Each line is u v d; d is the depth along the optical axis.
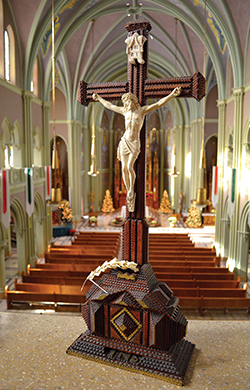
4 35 13.12
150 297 4.00
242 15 12.94
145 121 4.37
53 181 8.57
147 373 3.79
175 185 31.72
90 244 16.94
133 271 4.31
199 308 10.21
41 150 18.22
